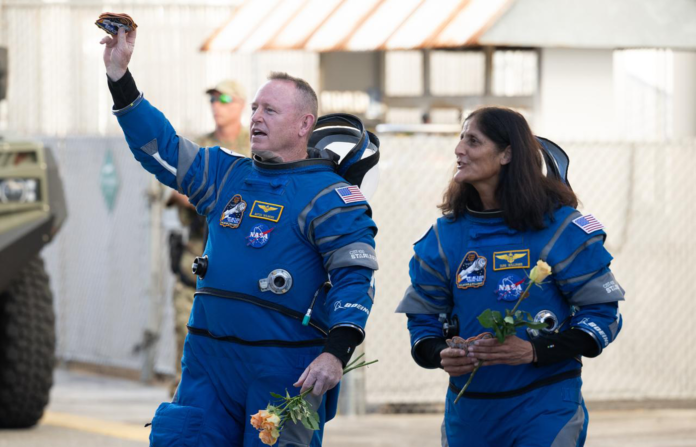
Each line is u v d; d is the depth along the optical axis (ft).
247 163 23.98
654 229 49.16
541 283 22.43
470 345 22.06
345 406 46.88
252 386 22.80
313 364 22.16
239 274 22.93
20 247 41.39
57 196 42.65
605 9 45.88
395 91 52.65
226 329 22.97
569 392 22.59
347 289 22.67
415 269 23.63
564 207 22.74
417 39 45.39
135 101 23.40
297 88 23.59
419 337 23.66
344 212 22.93
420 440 41.29
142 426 44.68
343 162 24.20
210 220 23.86
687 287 49.26
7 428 44.24
